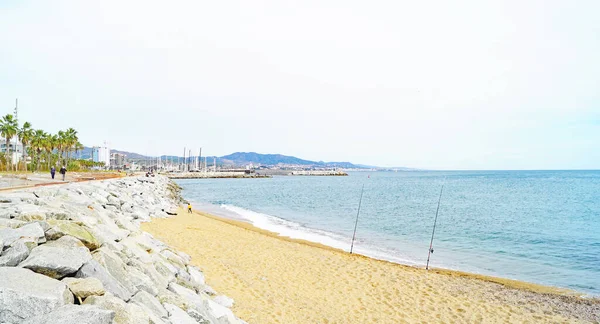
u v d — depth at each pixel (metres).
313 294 11.59
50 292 4.32
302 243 20.92
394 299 12.02
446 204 50.22
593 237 27.03
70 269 5.23
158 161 184.25
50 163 74.44
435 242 24.41
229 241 18.38
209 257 14.20
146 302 5.89
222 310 7.98
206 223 25.22
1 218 6.99
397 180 141.50
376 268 15.55
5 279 4.32
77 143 82.31
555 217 37.97
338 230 28.06
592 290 14.25
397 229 29.44
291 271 13.92
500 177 157.25
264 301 10.16
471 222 34.06
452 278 14.88
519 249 22.69
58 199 12.68
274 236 23.17
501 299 12.69
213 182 127.12
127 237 10.38
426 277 14.76
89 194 20.03
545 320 11.05
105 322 4.13
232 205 47.41
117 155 171.88
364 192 75.00
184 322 5.97
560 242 25.11
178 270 9.56
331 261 16.17
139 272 7.23
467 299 12.50
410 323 10.21
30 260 5.03
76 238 6.55
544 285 14.73
